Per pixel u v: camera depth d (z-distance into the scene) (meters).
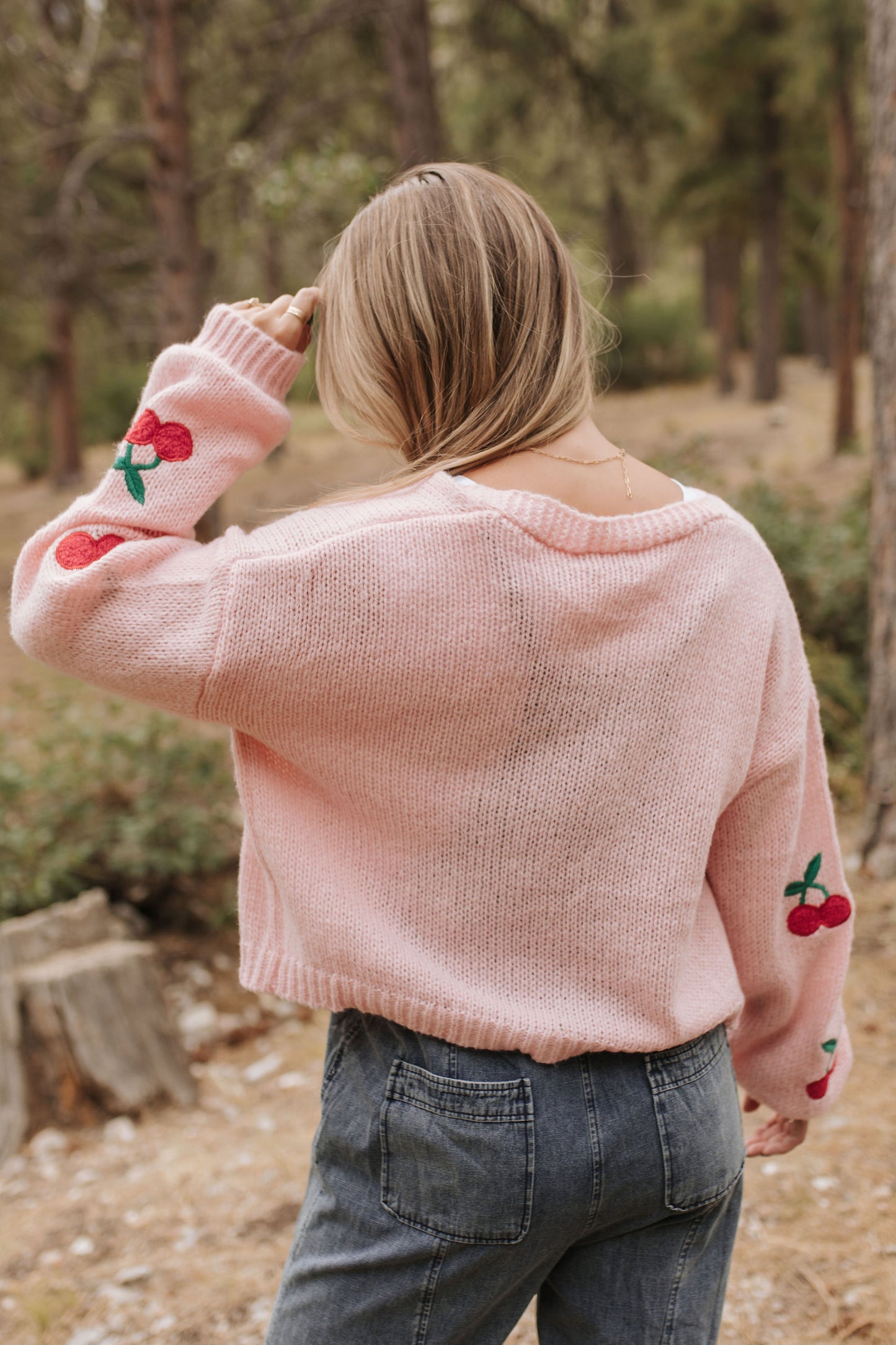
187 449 1.06
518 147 13.70
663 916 1.01
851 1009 3.17
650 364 21.38
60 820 4.29
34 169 9.70
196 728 4.99
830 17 11.38
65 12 8.54
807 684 1.13
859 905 3.76
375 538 0.94
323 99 9.95
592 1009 1.01
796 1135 1.37
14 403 24.36
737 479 11.13
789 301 25.53
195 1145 2.98
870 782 4.03
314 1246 1.08
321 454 16.33
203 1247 2.50
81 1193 2.79
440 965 1.00
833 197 15.53
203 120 10.34
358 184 6.82
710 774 1.01
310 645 0.93
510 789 0.97
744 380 20.92
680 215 16.97
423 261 1.02
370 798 1.00
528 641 0.94
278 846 1.03
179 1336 2.21
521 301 1.03
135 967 3.26
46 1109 3.10
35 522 14.70
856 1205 2.34
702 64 14.92
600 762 0.97
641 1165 1.02
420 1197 1.01
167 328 8.22
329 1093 1.09
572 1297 1.11
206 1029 3.70
